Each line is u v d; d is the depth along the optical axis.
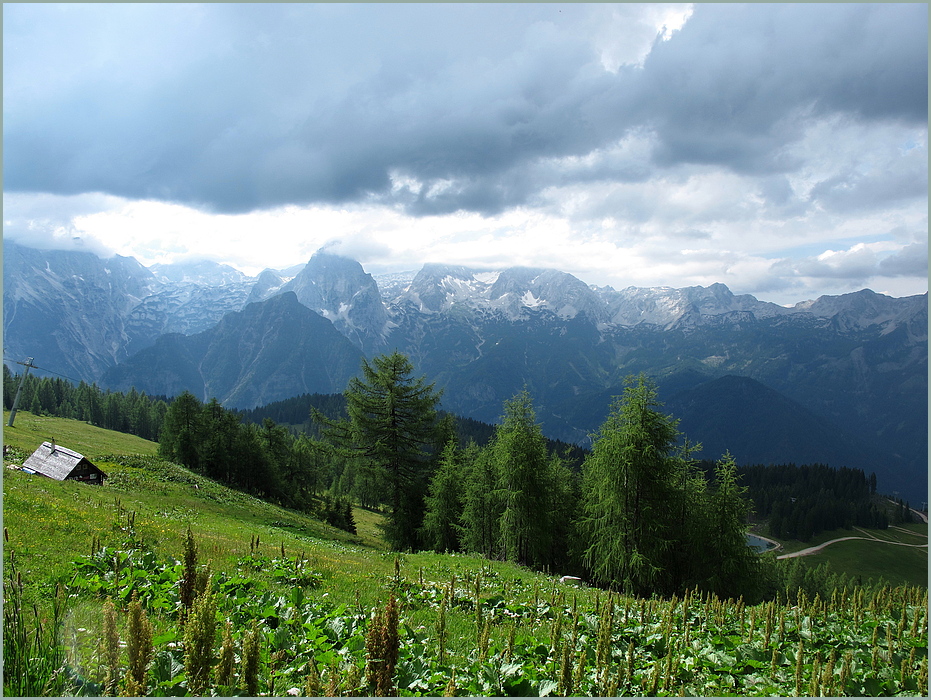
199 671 5.16
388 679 5.37
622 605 14.22
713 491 31.81
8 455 37.81
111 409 139.75
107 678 5.47
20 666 5.68
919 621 12.50
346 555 23.48
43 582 9.81
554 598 12.57
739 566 29.80
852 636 12.22
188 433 64.62
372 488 44.69
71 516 15.70
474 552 38.97
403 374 44.31
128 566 11.41
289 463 85.00
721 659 10.15
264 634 8.50
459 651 9.73
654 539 27.16
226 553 16.12
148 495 32.44
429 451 45.78
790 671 9.82
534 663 8.83
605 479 28.58
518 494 33.59
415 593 13.88
